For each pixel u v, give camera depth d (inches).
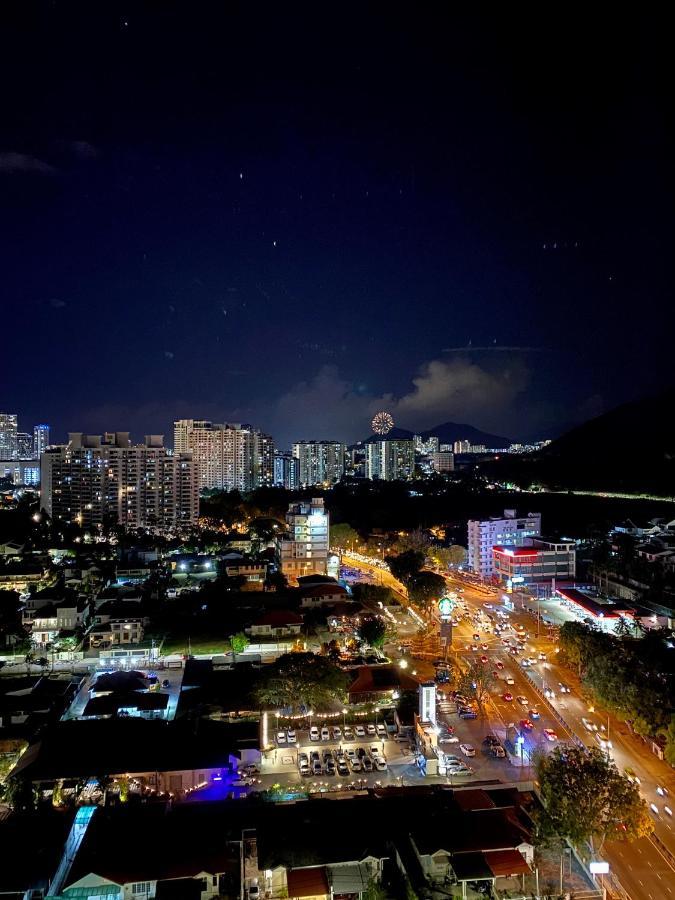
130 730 3521.2
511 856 2492.6
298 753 3503.9
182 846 2519.7
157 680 4626.0
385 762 3444.9
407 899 2347.4
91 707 3971.5
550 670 4817.9
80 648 5339.6
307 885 2378.2
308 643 5369.1
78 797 3058.6
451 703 4200.3
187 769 3193.9
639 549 7440.9
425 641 5546.3
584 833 2477.9
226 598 6481.3
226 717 3868.1
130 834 2583.7
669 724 3346.5
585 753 2839.6
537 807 2866.6
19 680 4451.3
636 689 3572.8
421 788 3070.9
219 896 2380.7
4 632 5315.0
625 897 2437.3
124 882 2336.4
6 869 2429.9
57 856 2519.7
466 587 7618.1
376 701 4116.6
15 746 3631.9
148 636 5526.6
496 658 5108.3
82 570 7559.1
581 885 2487.7
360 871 2466.8
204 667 4687.5
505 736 3757.4
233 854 2532.0
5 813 2947.8
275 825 2687.0
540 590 7283.5
